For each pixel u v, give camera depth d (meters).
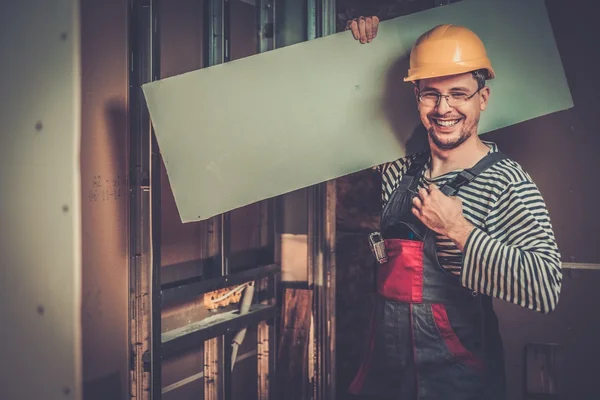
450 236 1.55
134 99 1.81
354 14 2.52
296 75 1.92
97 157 1.70
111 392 1.76
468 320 1.67
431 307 1.68
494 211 1.61
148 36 1.81
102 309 1.72
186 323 2.13
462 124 1.66
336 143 1.95
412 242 1.70
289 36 2.52
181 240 2.12
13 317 1.74
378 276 1.80
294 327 2.45
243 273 2.26
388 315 1.75
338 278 2.60
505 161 1.65
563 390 2.32
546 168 2.33
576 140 2.29
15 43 1.71
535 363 2.32
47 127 1.67
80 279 1.65
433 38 1.68
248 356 2.51
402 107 1.96
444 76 1.64
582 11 2.26
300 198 2.54
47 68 1.67
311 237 2.50
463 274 1.54
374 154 1.96
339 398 2.62
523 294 1.49
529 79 2.02
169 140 1.75
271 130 1.88
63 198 1.66
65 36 1.64
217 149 1.81
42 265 1.69
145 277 1.85
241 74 1.86
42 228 1.69
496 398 1.70
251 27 2.48
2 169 1.74
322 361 2.51
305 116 1.92
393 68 1.97
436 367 1.67
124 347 1.80
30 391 1.72
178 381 2.13
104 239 1.72
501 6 2.03
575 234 2.31
